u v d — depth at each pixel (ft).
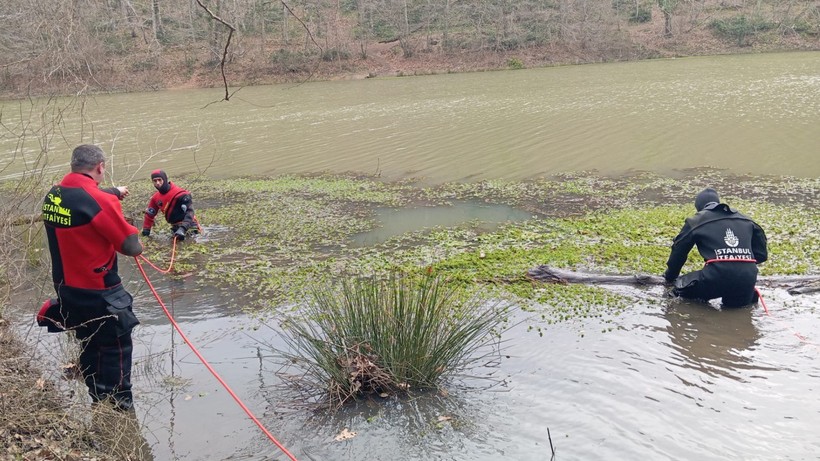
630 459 14.30
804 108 70.54
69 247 15.85
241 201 44.70
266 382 18.69
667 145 55.93
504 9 171.83
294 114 89.10
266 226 37.50
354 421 16.44
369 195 44.29
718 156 51.21
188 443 15.76
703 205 23.80
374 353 17.94
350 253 31.37
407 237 33.78
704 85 98.89
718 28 169.58
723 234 22.36
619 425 15.60
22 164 58.03
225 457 15.15
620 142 58.08
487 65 155.43
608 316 22.06
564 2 167.73
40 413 15.25
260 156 61.31
